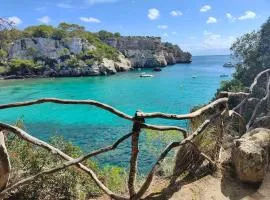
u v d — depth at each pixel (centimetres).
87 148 2058
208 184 541
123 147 1590
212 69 11819
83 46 10506
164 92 5316
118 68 11069
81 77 9112
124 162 1373
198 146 575
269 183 551
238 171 554
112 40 13612
